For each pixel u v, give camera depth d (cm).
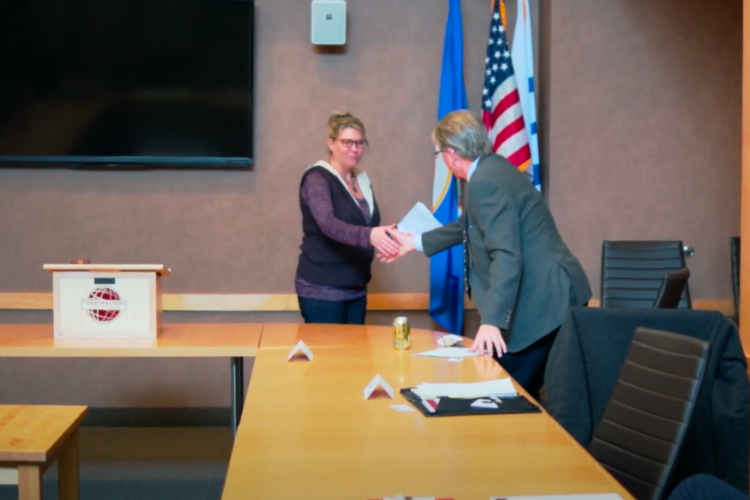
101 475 354
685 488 145
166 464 372
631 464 168
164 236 430
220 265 432
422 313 441
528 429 161
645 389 173
